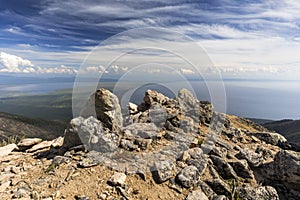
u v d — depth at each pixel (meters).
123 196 4.12
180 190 4.47
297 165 5.11
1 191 4.14
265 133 7.71
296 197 5.12
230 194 4.65
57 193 4.05
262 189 4.80
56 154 5.70
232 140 6.92
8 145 6.62
